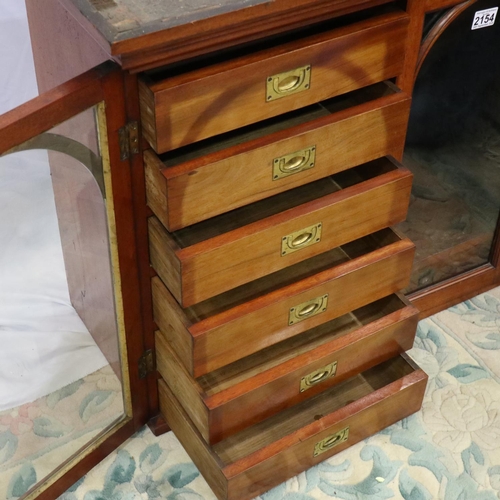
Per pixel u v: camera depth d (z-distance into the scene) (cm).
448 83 135
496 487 137
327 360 131
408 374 142
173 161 112
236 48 107
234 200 112
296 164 113
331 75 110
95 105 101
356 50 110
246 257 115
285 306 122
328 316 130
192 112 101
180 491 136
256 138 114
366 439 144
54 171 119
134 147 109
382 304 141
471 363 157
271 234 115
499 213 162
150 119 102
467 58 134
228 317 118
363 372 146
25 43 154
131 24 92
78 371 133
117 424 141
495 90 141
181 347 122
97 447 138
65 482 134
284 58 104
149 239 120
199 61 105
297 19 103
